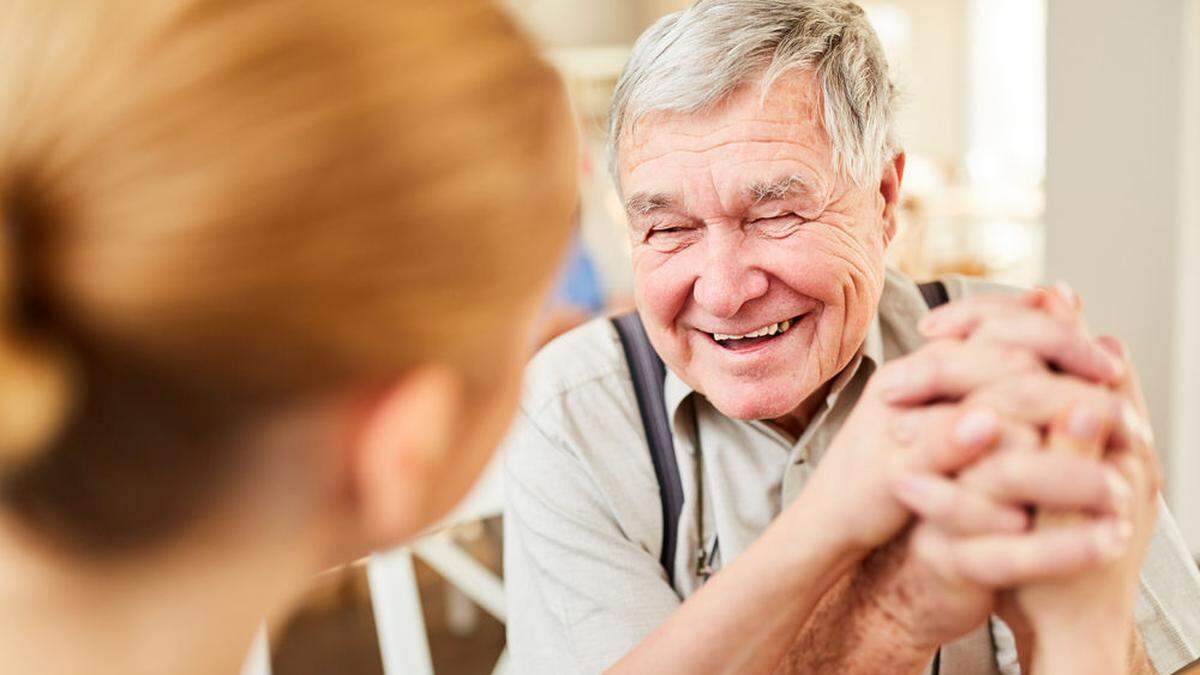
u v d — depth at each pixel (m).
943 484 0.53
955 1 8.55
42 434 0.32
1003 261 6.35
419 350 0.35
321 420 0.35
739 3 0.82
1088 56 2.59
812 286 0.84
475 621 2.89
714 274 0.84
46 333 0.32
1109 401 0.53
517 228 0.36
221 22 0.31
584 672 0.94
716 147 0.81
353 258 0.32
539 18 0.39
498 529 2.55
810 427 0.96
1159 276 2.54
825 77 0.82
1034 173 7.62
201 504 0.35
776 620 0.61
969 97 8.66
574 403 1.00
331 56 0.32
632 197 0.86
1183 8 2.39
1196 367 2.54
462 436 0.39
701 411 0.99
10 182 0.31
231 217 0.31
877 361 0.96
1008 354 0.54
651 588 0.95
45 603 0.36
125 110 0.30
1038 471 0.50
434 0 0.35
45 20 0.31
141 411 0.32
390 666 1.81
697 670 0.63
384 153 0.32
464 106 0.34
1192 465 2.60
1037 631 0.55
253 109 0.31
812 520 0.59
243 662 0.41
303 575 0.40
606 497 0.97
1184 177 2.46
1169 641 0.91
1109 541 0.50
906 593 0.57
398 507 0.38
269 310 0.32
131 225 0.30
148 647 0.37
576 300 2.27
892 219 0.95
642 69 0.83
